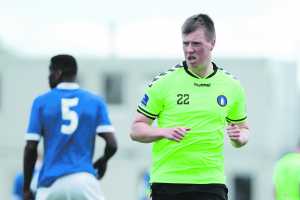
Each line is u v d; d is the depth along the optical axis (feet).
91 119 65.10
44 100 64.80
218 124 55.11
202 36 53.62
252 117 293.02
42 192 64.34
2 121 298.97
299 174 86.12
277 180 87.10
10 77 298.35
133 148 293.64
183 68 55.42
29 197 65.46
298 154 86.79
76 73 66.03
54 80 65.72
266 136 292.61
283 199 86.74
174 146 54.39
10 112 298.56
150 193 55.93
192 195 54.54
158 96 55.06
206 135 54.65
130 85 289.94
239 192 294.25
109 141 65.57
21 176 110.73
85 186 63.98
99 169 67.10
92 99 65.51
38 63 296.30
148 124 55.62
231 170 294.66
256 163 293.23
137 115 55.57
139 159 293.64
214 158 54.85
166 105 55.06
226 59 289.53
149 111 55.26
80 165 64.34
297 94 325.21
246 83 290.56
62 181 63.82
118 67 289.74
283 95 316.81
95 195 64.39
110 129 65.67
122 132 293.02
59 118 64.49
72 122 64.54
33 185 85.40
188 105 54.80
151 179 55.57
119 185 294.66
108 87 290.15
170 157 54.54
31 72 297.53
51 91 65.21
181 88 54.95
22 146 298.76
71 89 65.26
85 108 64.95
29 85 297.53
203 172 54.54
